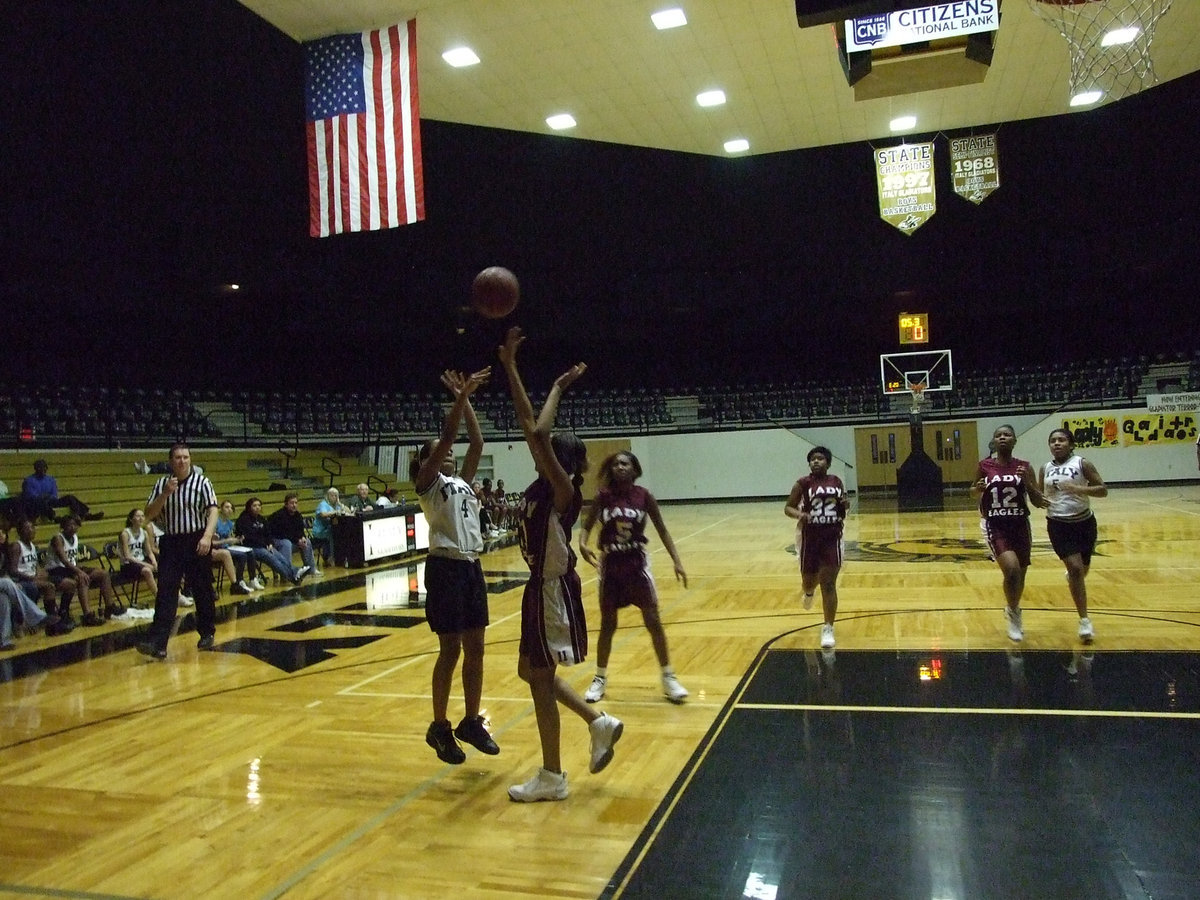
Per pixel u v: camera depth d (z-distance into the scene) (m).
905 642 7.52
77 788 4.85
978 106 14.66
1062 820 3.79
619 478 6.18
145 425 20.05
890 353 31.30
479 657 4.77
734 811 4.07
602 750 4.38
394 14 10.12
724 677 6.64
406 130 9.91
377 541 16.12
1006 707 5.48
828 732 5.18
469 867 3.62
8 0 12.01
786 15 11.20
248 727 5.94
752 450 29.97
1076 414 27.03
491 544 18.59
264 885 3.54
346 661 7.91
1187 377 27.36
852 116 14.92
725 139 15.80
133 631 10.09
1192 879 3.22
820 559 7.43
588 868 3.56
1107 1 10.43
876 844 3.64
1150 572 10.72
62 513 14.59
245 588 12.88
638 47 11.91
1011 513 7.38
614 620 6.19
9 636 9.29
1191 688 5.71
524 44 11.66
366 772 4.91
